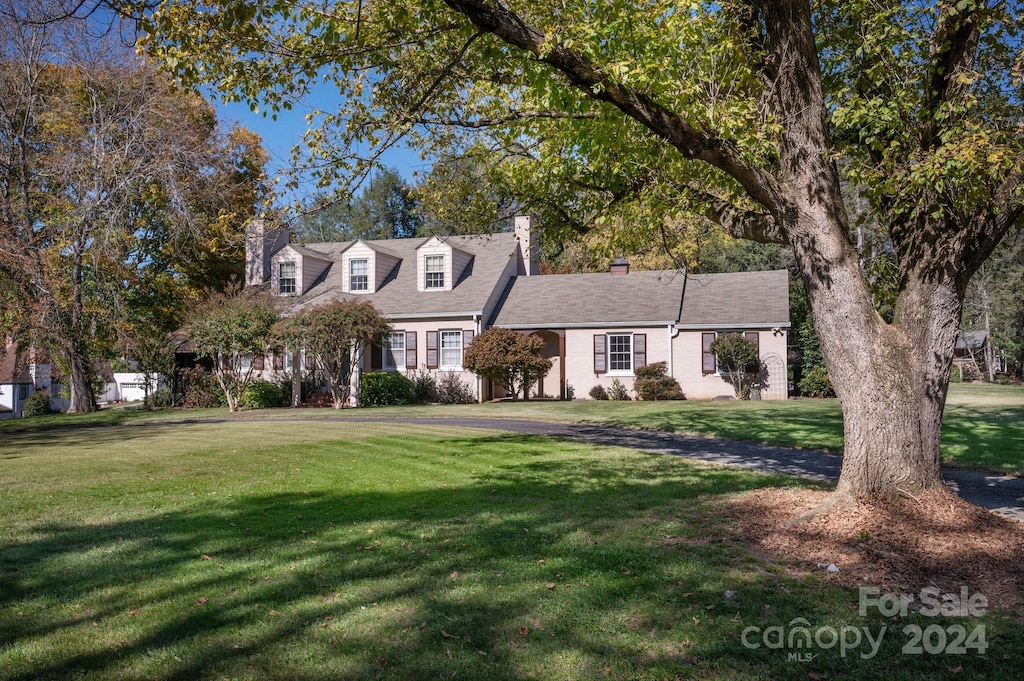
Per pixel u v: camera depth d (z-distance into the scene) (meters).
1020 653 3.99
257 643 4.12
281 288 30.03
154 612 4.60
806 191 6.77
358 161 8.38
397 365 28.23
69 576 5.33
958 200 6.09
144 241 29.20
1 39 21.41
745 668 3.80
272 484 9.05
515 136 9.27
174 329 31.69
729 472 9.47
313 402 25.86
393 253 31.66
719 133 6.80
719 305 27.34
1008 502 7.61
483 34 7.02
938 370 6.70
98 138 22.88
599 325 27.33
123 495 8.41
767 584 5.01
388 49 7.95
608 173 9.52
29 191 23.94
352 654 3.97
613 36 6.60
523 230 31.34
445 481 9.13
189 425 18.64
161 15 6.61
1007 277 36.00
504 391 28.23
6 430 19.58
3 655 3.97
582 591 4.89
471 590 4.93
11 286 20.08
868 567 5.31
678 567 5.36
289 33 7.91
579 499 7.82
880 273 8.40
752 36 7.65
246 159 26.38
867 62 7.70
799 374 29.61
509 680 3.67
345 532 6.54
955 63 6.75
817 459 10.73
